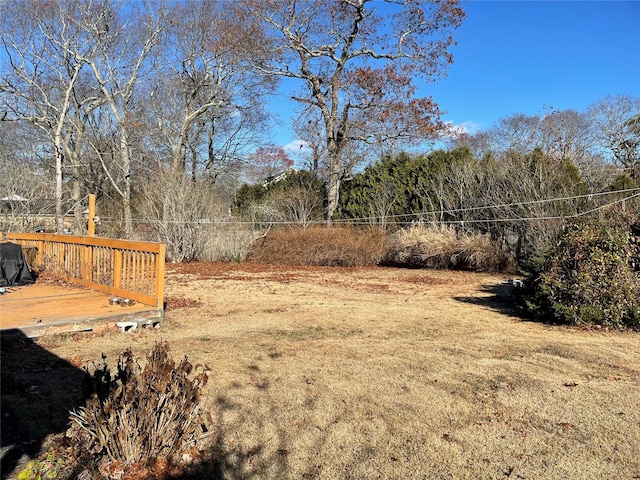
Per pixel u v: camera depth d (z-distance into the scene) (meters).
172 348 5.07
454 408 3.59
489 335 5.90
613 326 6.26
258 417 3.39
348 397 3.77
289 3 20.91
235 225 16.66
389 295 9.55
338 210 21.56
